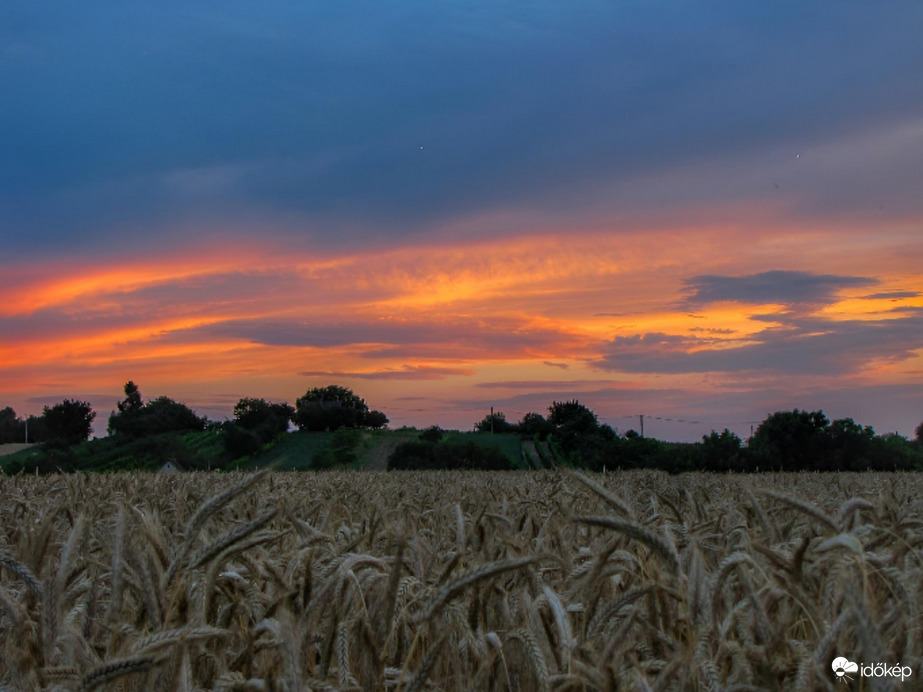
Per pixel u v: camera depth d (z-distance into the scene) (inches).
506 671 122.3
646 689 102.2
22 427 5969.5
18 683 116.8
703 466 2406.5
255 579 154.2
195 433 4867.1
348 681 118.0
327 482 599.8
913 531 180.9
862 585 126.4
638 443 2677.2
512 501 341.4
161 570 130.3
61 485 522.3
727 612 138.4
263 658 128.9
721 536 211.3
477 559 182.4
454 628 141.3
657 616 134.1
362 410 5423.2
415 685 111.2
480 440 3907.5
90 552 185.3
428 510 320.8
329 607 136.6
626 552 148.9
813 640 131.4
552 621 130.0
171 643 106.5
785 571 134.8
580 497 311.9
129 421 4923.7
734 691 106.1
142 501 333.7
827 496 429.1
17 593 150.5
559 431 3752.5
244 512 288.2
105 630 141.5
